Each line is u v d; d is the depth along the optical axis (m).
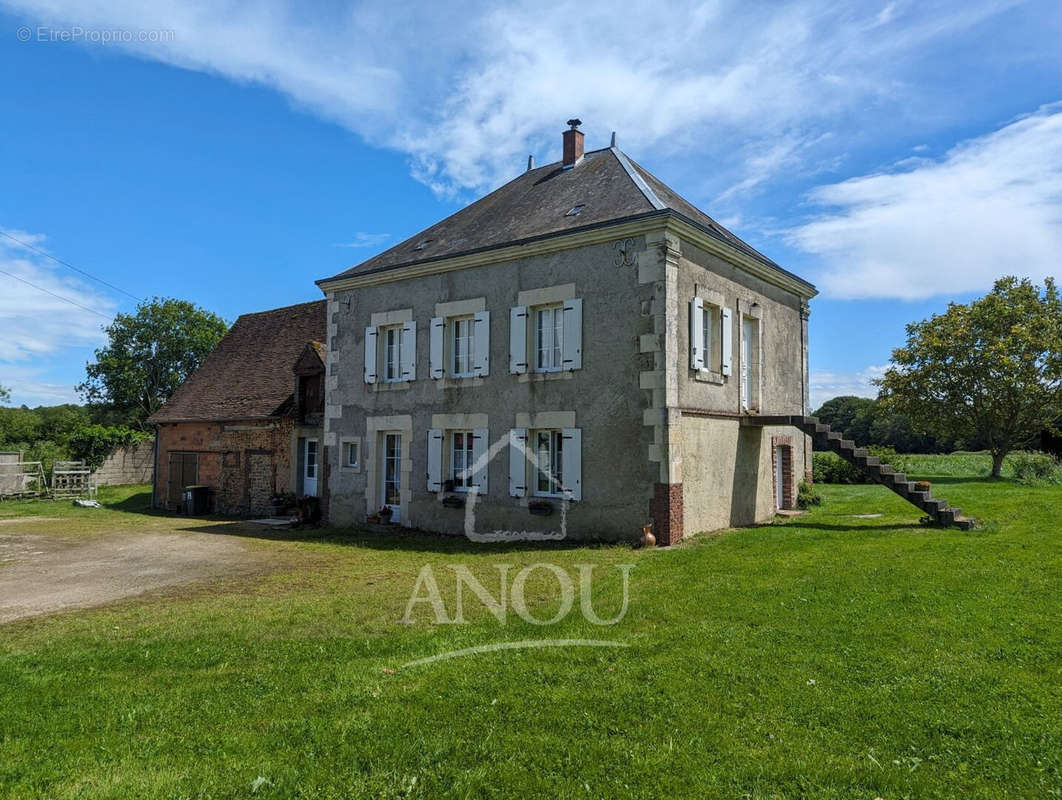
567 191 13.75
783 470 14.83
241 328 23.81
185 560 10.88
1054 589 6.37
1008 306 23.12
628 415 11.04
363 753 3.70
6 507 21.62
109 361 40.62
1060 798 3.10
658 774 3.41
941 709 3.99
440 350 13.70
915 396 24.77
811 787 3.26
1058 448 27.45
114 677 5.06
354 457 15.48
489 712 4.17
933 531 10.05
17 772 3.54
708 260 12.17
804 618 5.86
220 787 3.37
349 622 6.48
